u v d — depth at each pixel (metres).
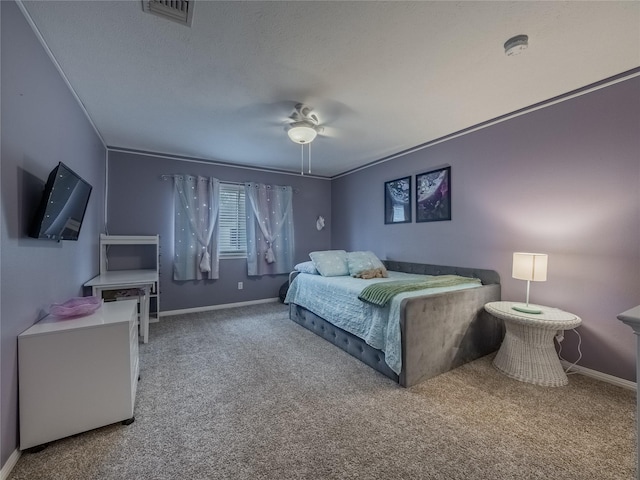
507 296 2.78
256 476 1.33
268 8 1.49
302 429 1.66
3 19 1.30
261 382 2.20
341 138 3.42
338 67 2.01
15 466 1.37
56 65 1.93
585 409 1.84
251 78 2.14
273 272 4.86
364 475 1.33
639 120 2.01
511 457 1.44
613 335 2.16
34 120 1.61
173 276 4.10
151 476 1.32
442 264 3.42
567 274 2.38
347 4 1.46
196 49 1.81
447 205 3.34
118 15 1.53
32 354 1.45
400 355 2.12
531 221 2.60
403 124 2.99
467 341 2.52
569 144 2.35
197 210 4.21
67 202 1.87
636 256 2.04
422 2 1.45
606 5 1.46
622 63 1.95
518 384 2.16
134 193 3.84
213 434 1.61
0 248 1.27
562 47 1.78
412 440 1.57
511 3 1.45
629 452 1.47
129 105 2.56
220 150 3.88
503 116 2.77
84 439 1.55
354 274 3.41
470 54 1.86
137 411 1.82
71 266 2.26
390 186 4.16
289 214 5.02
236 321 3.77
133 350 1.88
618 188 2.11
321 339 3.12
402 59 1.91
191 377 2.27
